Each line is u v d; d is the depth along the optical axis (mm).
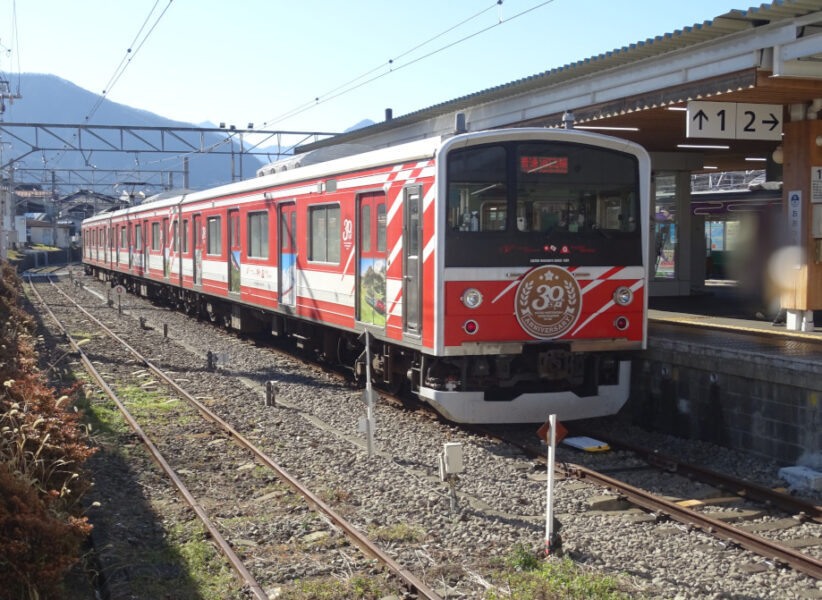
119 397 11273
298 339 14141
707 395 8977
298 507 6680
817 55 8672
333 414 10297
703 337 10156
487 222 8625
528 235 8750
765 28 8961
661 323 12109
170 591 5152
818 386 7520
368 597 5023
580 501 6926
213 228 18094
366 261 10406
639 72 10797
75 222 75250
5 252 43750
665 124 12516
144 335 18250
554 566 5375
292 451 8484
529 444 8953
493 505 6820
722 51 9539
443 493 7051
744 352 8398
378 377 11367
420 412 10258
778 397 8062
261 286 14797
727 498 7090
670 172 16500
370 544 5707
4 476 4820
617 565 5539
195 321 21297
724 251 24906
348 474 7629
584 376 9617
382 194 9891
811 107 10789
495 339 8656
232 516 6531
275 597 5035
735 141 14539
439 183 8438
